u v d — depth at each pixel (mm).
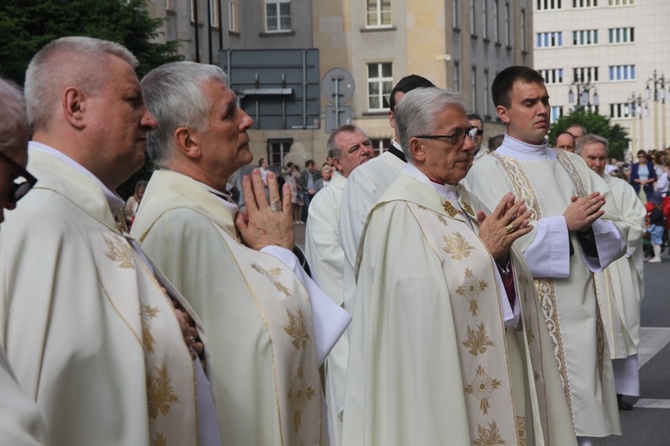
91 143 3498
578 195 7109
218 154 4270
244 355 3957
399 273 5273
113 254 3357
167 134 4258
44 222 3193
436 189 5473
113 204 3584
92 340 3141
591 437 6789
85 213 3363
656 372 11688
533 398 5449
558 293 6699
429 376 5133
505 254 5453
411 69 47719
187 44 38656
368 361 5344
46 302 3107
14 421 2260
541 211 7008
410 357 5246
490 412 5211
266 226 4316
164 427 3338
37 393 3039
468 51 51156
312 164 38812
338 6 47844
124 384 3191
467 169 5508
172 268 4031
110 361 3182
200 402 3578
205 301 4016
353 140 8641
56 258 3166
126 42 25953
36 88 3512
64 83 3492
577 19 143375
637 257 10516
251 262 4090
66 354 3090
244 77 18328
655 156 28953
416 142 5461
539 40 144875
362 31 47844
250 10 47500
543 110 7074
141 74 26031
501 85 7168
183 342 3424
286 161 46031
